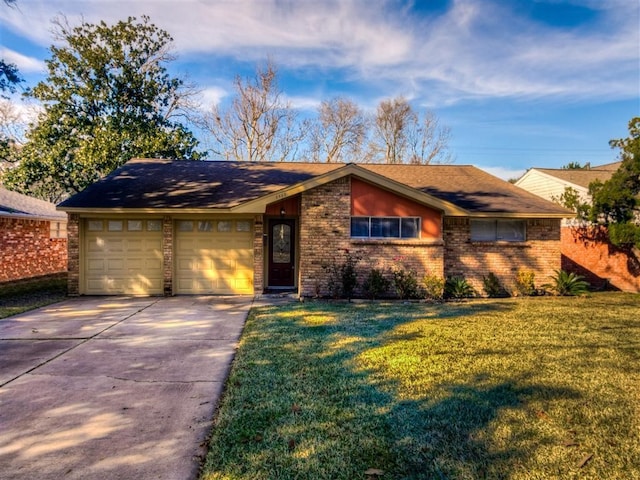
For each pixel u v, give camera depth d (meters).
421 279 11.09
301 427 3.46
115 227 11.52
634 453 3.07
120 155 20.28
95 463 2.93
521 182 21.41
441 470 2.82
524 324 7.59
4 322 7.77
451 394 4.16
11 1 9.11
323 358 5.40
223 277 11.80
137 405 3.95
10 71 9.79
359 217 11.07
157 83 23.86
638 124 11.88
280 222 12.70
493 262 12.01
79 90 21.36
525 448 3.12
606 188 12.56
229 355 5.66
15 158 21.61
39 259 15.53
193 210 10.97
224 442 3.22
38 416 3.69
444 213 11.20
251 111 30.05
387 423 3.53
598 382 4.55
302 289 10.93
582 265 14.02
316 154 33.34
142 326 7.47
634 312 8.95
